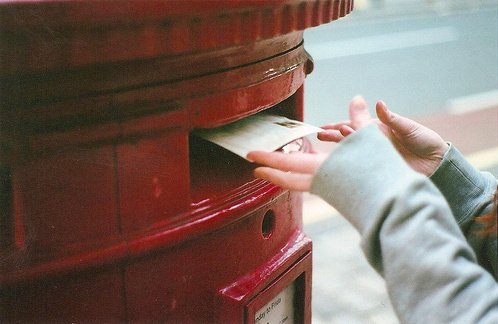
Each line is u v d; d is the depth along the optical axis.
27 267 0.88
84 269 0.92
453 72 8.70
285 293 1.34
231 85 1.02
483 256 1.11
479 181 1.17
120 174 0.92
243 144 1.07
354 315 2.89
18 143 0.84
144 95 0.92
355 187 0.80
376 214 0.78
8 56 0.79
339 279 3.19
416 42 10.48
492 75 8.60
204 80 0.98
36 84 0.83
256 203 1.11
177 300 1.05
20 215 0.87
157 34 0.87
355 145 0.82
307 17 1.10
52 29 0.79
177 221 1.00
